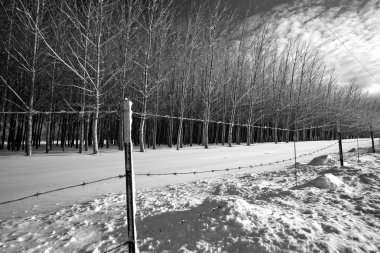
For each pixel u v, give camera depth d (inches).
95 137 837.2
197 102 1540.4
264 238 163.6
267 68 1667.1
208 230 176.9
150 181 437.4
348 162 456.8
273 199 252.1
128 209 137.2
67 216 254.4
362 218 200.2
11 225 236.4
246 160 695.7
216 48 1279.5
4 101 989.8
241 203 200.4
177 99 1346.0
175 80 1264.8
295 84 1851.6
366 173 320.5
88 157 743.7
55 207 298.7
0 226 235.5
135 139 1504.7
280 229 174.6
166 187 386.3
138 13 940.6
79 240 195.2
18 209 292.8
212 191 336.8
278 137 2014.0
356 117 2488.9
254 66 1496.1
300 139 2194.9
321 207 223.6
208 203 206.8
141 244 176.2
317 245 157.3
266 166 588.7
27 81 946.7
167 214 213.2
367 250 154.3
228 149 1045.2
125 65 908.0
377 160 456.8
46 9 849.5
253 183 356.2
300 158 724.0
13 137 1053.8
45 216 259.8
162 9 965.8
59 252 179.2
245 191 311.3
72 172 511.8
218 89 1309.1
